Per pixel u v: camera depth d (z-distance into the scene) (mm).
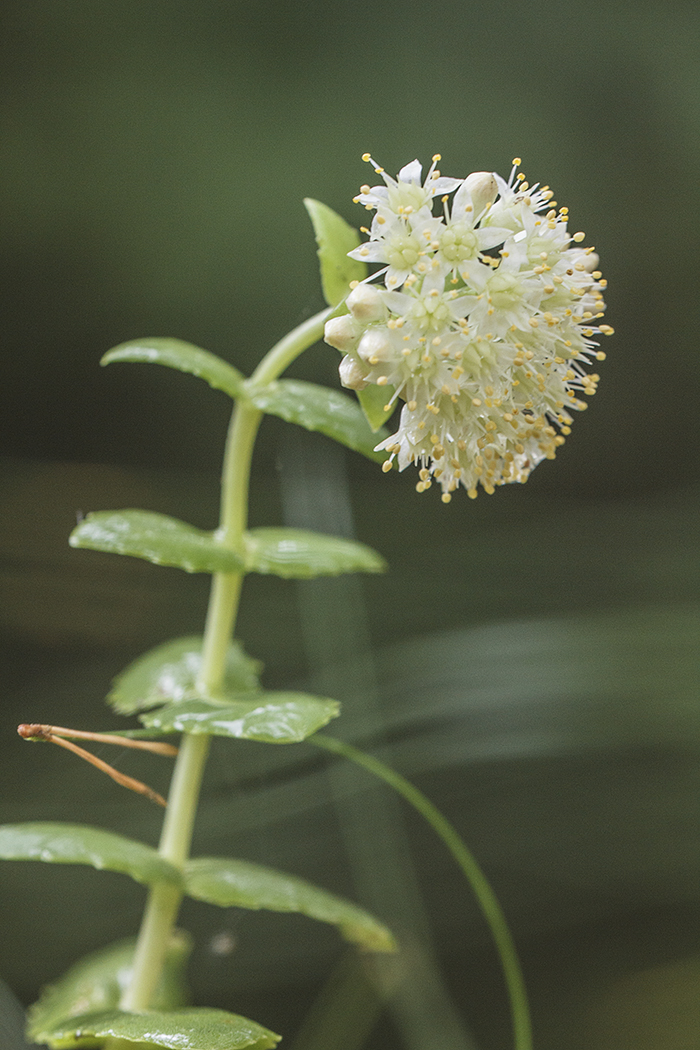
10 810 539
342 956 539
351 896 525
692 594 593
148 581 689
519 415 432
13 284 859
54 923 542
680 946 514
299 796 541
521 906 526
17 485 756
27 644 641
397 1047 517
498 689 540
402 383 424
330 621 607
